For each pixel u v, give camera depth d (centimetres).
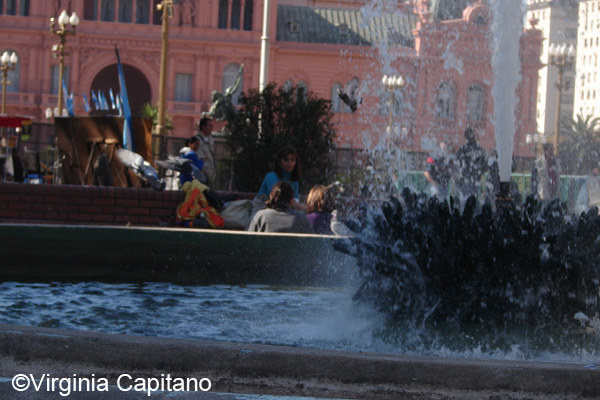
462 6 7869
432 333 475
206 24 8838
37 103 8575
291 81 9075
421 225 496
